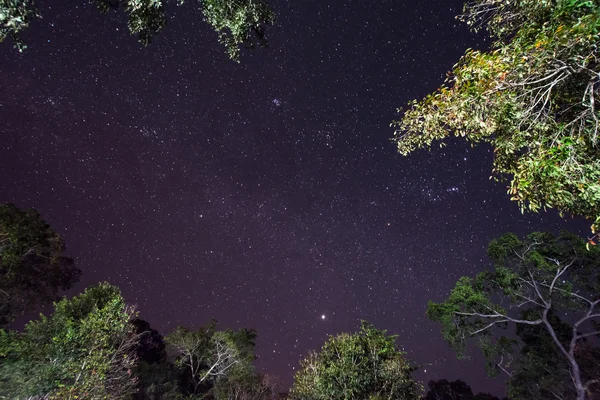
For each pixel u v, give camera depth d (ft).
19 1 14.11
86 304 43.27
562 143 10.65
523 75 11.43
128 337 42.86
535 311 55.16
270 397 76.48
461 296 58.08
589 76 11.42
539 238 56.24
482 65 11.66
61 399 31.78
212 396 78.33
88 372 35.06
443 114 12.91
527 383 54.39
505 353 55.77
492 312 56.95
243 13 18.65
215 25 19.06
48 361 36.50
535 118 11.87
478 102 12.00
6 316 57.16
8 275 54.13
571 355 49.65
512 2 13.34
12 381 33.63
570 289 52.90
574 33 9.75
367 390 41.37
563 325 54.90
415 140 14.30
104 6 19.94
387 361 42.29
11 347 36.40
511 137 12.30
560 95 12.22
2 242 51.44
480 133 12.98
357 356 43.62
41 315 39.29
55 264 61.26
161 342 93.50
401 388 40.86
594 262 51.83
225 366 75.25
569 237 53.52
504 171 13.75
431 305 58.95
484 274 59.41
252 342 88.84
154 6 18.60
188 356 78.69
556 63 10.98
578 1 9.63
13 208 52.21
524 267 57.06
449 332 57.52
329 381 42.04
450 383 108.06
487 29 14.29
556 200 10.74
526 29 11.81
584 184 10.12
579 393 47.29
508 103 11.75
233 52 19.99
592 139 11.09
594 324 52.90
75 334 37.09
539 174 10.62
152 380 66.80
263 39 20.75
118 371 39.09
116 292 45.83
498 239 58.49
